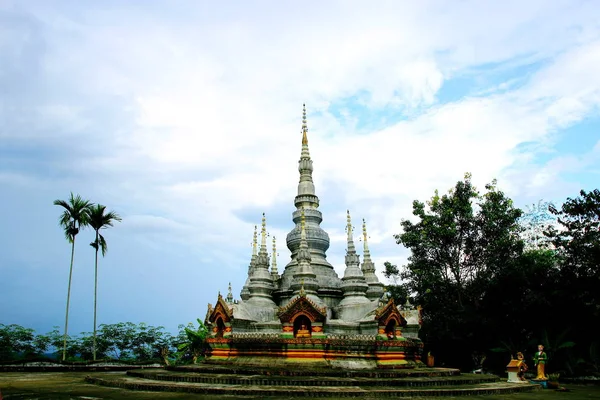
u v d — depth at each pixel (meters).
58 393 26.30
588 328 50.03
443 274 63.31
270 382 28.20
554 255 57.12
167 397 24.23
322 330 35.09
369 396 25.28
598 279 47.28
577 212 50.28
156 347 72.94
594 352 47.47
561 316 50.91
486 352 57.53
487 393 28.39
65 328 55.22
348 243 43.38
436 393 26.59
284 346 34.09
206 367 33.44
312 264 43.66
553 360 49.38
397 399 24.89
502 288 53.78
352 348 34.72
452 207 61.41
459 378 31.89
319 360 33.66
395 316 37.03
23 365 50.31
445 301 62.66
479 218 61.22
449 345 58.66
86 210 58.00
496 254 59.34
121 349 71.56
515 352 51.81
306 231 45.19
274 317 39.66
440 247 62.31
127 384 28.83
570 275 49.81
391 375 31.47
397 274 68.50
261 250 43.66
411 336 40.91
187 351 62.19
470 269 62.53
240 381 28.42
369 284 45.16
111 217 59.47
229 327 37.25
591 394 30.58
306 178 48.38
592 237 48.53
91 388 29.19
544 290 51.19
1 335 63.66
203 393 25.78
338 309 40.12
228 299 44.41
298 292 38.06
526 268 53.12
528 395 28.83
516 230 63.81
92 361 54.31
